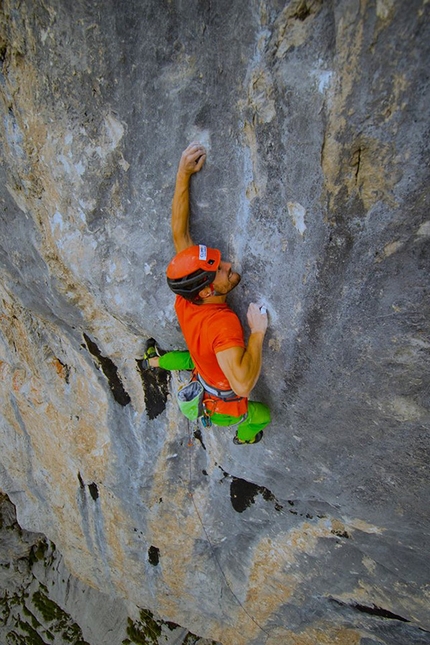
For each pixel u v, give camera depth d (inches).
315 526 144.9
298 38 71.1
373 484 115.0
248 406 110.0
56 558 269.6
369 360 92.0
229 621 198.2
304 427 113.6
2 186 121.1
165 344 129.0
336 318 90.3
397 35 62.2
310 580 160.4
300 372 102.7
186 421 148.9
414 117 66.6
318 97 72.7
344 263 84.0
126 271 115.2
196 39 82.6
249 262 97.6
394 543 128.4
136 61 89.3
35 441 199.8
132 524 187.9
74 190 108.6
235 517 163.0
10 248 134.3
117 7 85.0
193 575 190.7
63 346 156.6
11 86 102.4
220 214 97.4
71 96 97.9
